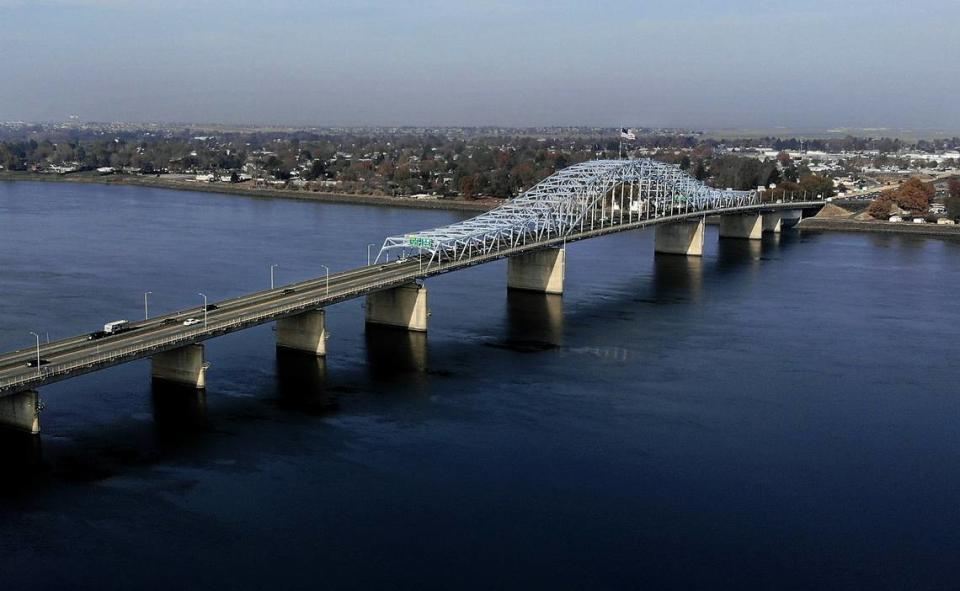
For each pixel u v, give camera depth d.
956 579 66.31
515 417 95.75
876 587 64.88
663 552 68.94
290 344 117.81
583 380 109.06
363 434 89.94
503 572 65.75
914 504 77.62
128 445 85.50
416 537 70.31
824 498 78.31
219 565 65.88
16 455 82.62
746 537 71.50
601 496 77.69
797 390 106.62
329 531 70.94
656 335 132.00
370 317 133.75
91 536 69.25
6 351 108.88
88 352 91.62
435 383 106.44
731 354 122.00
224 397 99.44
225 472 80.56
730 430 93.38
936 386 108.75
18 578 63.56
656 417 96.69
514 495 77.50
